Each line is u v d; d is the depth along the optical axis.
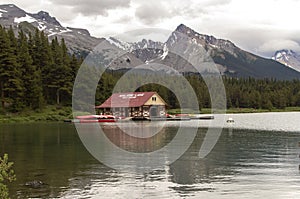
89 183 18.61
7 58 77.50
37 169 22.23
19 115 76.00
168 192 16.94
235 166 23.12
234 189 17.36
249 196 16.25
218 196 16.27
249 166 23.11
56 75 84.56
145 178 19.73
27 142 36.81
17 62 81.50
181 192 16.91
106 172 21.33
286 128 58.50
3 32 86.75
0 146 33.62
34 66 84.00
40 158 26.39
